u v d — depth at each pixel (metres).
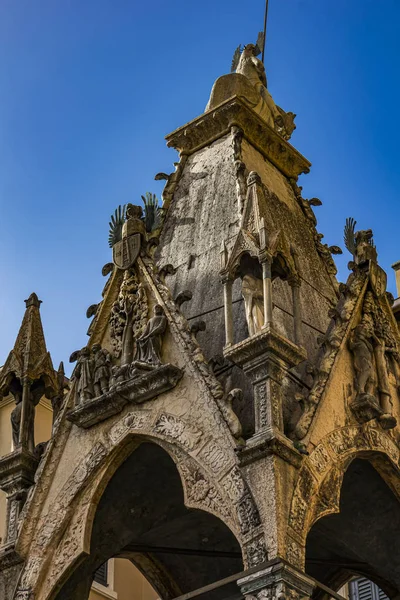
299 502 20.41
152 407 22.38
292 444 20.75
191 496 21.05
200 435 21.45
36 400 24.73
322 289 26.09
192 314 24.19
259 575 19.58
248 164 27.06
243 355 21.22
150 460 22.98
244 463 20.58
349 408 22.45
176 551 24.97
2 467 23.70
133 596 36.06
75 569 22.48
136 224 24.59
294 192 28.19
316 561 25.00
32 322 25.39
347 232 25.67
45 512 22.91
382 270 24.73
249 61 29.42
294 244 26.44
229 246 25.06
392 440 22.97
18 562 22.66
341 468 21.61
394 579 24.38
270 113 28.69
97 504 22.70
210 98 28.42
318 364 22.94
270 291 21.72
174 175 27.62
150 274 23.84
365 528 24.02
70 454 23.17
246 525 20.12
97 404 22.88
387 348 23.78
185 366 22.33
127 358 23.25
